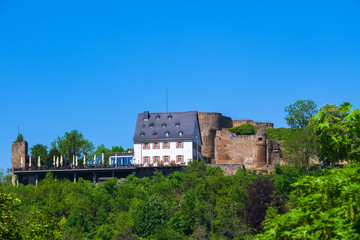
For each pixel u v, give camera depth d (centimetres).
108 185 10981
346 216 2125
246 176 11188
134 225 9562
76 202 10312
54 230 3981
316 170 10481
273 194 9819
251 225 9538
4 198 3322
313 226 2114
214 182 10525
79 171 12025
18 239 3344
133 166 11975
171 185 10950
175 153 12369
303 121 12469
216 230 9375
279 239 2212
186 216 9550
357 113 2366
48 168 12106
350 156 2422
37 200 10638
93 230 9669
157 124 12750
